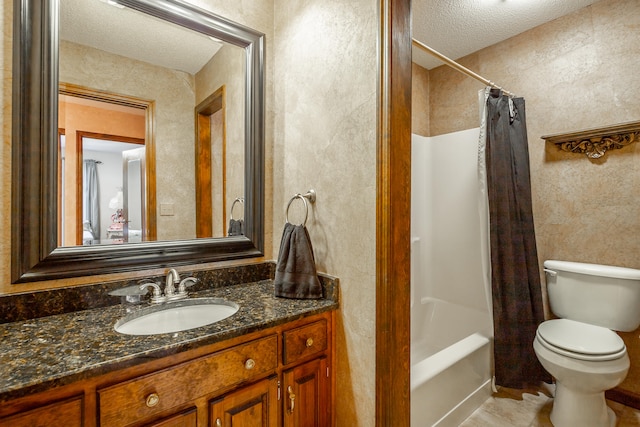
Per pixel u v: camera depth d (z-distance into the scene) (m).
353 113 1.18
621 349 1.45
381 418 1.09
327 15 1.30
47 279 1.03
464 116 2.51
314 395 1.19
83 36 1.13
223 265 1.46
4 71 0.96
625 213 1.76
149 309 1.13
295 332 1.11
